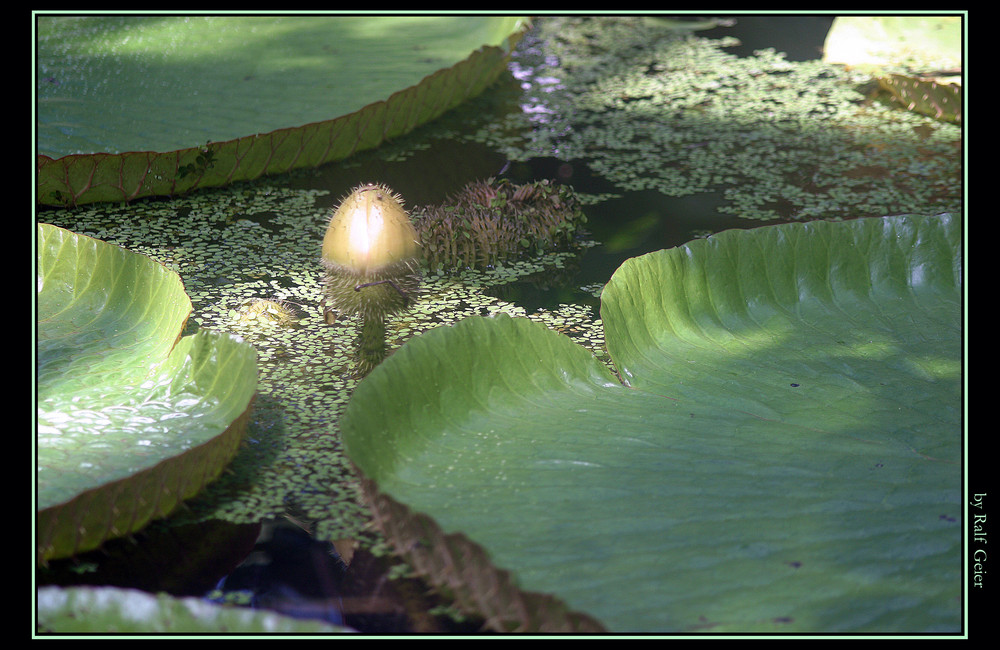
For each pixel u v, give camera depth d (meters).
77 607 2.54
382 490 2.64
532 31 4.41
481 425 2.75
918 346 2.86
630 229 3.20
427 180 3.31
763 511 2.64
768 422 2.74
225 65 3.58
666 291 2.91
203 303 3.00
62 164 3.15
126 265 2.90
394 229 2.89
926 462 2.69
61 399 2.75
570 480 2.68
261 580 2.63
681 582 2.57
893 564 2.59
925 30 4.16
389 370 2.73
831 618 2.55
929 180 3.32
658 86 3.73
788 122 3.55
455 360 2.77
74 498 2.62
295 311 3.00
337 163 3.37
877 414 2.75
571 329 2.97
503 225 3.14
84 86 3.44
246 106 3.41
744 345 2.87
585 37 4.34
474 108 3.60
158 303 2.87
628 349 2.84
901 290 2.95
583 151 3.44
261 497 2.71
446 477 2.69
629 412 2.76
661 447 2.71
